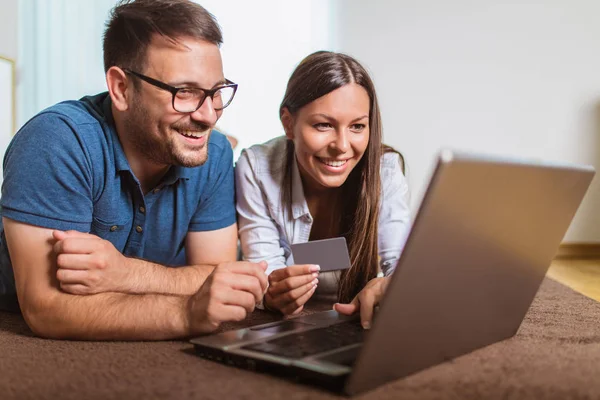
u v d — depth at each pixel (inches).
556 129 123.6
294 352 31.2
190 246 54.1
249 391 28.2
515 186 28.4
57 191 40.7
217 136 54.0
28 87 116.1
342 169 50.8
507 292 34.8
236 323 47.6
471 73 124.5
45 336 40.2
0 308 52.3
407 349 28.5
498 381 29.7
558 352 35.7
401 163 61.1
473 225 27.0
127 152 45.6
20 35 115.4
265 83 125.2
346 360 29.6
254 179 56.1
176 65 41.3
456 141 125.8
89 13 117.6
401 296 25.3
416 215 23.9
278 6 124.3
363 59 125.9
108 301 39.0
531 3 122.0
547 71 122.7
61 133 41.5
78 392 28.7
